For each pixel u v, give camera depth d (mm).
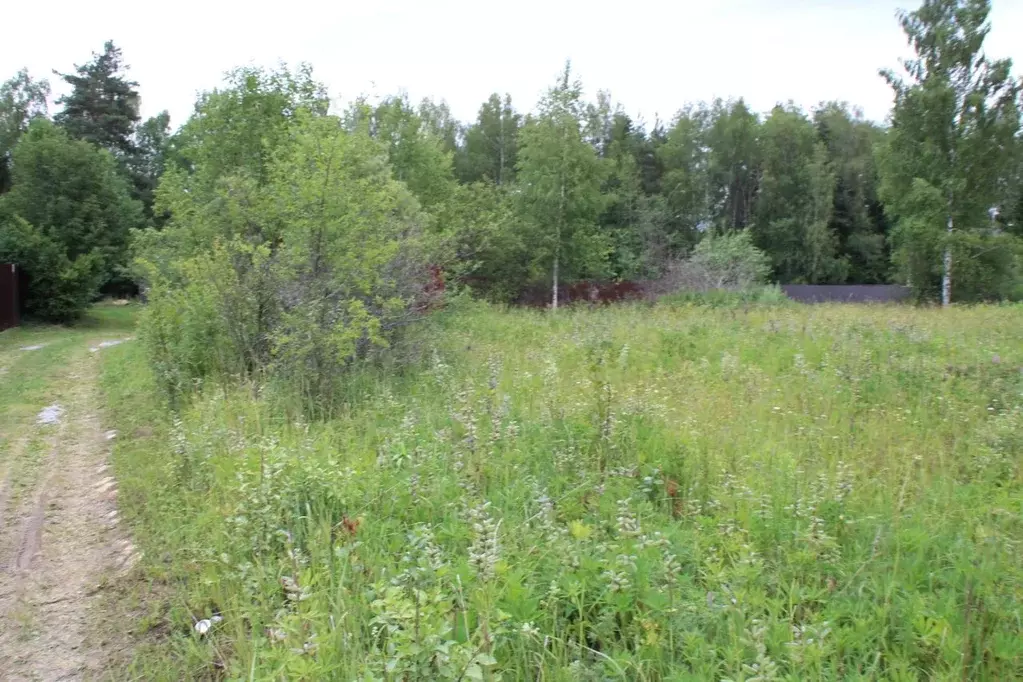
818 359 9133
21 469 6930
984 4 26922
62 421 9156
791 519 4031
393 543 3939
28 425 8938
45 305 26688
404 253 9422
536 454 5234
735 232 44031
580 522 3826
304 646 2742
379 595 3137
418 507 4363
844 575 3484
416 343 9117
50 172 29359
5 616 3986
